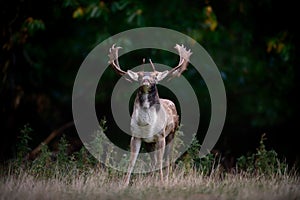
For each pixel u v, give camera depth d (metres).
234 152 37.81
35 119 36.84
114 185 18.67
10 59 31.88
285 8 33.50
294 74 34.78
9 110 33.41
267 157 21.50
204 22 31.98
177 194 16.97
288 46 31.67
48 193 16.97
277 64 35.59
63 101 38.25
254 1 33.38
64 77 37.72
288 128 37.69
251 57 35.59
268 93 36.75
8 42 30.48
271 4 33.16
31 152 28.91
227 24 35.00
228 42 36.06
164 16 33.78
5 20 30.36
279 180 19.64
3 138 32.94
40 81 36.53
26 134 22.05
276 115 37.12
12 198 16.36
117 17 33.59
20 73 35.84
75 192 17.16
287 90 36.09
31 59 36.34
